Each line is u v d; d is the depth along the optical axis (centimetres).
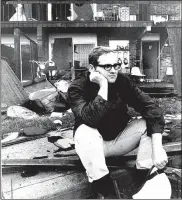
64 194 260
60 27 1388
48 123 536
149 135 247
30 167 296
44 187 261
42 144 384
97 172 232
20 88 895
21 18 1455
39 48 1348
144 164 252
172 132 426
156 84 1276
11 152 346
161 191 232
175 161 338
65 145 348
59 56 1502
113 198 236
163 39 1523
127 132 258
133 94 256
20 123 546
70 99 250
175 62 1158
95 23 1373
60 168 297
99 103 227
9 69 908
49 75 1298
